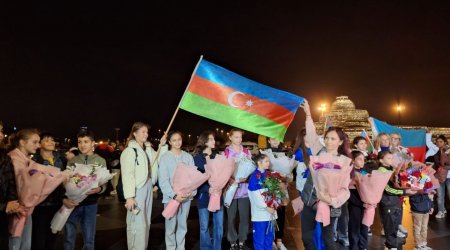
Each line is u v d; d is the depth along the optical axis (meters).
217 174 5.59
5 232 4.41
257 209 5.67
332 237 4.79
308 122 5.63
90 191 5.03
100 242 6.94
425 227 6.48
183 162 5.73
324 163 4.66
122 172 5.29
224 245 6.91
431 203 6.56
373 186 5.46
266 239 5.68
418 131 9.66
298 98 6.02
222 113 6.13
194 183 5.36
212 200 5.67
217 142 7.30
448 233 7.76
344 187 4.61
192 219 9.35
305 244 5.02
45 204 5.06
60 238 7.18
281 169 6.59
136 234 5.28
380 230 7.99
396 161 6.36
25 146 4.73
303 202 5.00
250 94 6.23
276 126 6.15
